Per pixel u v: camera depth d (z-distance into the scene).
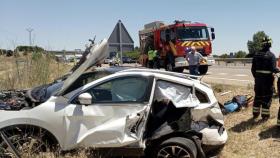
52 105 6.22
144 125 6.26
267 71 9.04
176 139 6.32
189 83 6.60
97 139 6.16
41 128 6.14
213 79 20.73
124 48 15.95
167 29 23.89
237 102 10.74
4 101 6.75
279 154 7.23
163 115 6.60
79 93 6.32
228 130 8.91
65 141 6.18
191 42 23.09
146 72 6.56
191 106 6.41
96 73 6.97
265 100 9.18
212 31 23.42
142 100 6.35
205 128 6.72
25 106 6.45
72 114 6.18
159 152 6.35
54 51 12.88
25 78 11.54
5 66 11.79
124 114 6.27
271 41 9.02
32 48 12.34
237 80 19.72
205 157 6.62
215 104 6.77
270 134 8.27
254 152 7.42
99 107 6.26
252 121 9.36
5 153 6.03
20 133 6.13
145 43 28.17
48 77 11.85
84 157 6.07
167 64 24.67
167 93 6.51
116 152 6.27
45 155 6.06
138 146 6.20
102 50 6.20
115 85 6.43
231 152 7.46
